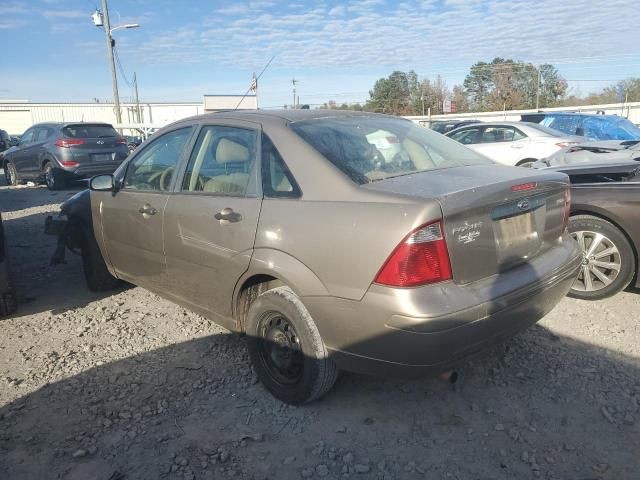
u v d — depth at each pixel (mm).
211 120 3684
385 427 2918
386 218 2527
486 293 2617
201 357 3781
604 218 4387
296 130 3164
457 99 73562
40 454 2770
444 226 2492
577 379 3318
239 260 3154
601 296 4461
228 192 3324
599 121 13711
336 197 2771
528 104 70938
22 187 14305
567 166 4957
